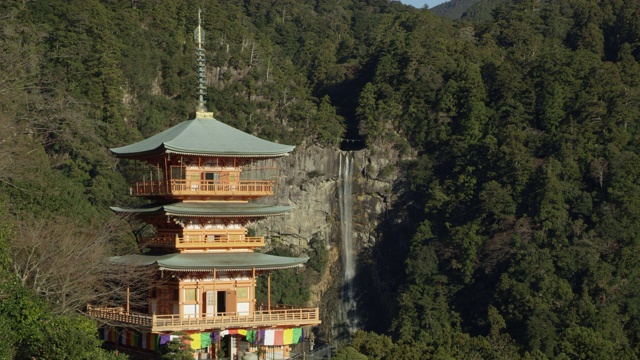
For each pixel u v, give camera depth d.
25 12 146.25
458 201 149.00
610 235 131.88
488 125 158.62
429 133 164.50
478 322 125.69
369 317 158.62
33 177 85.44
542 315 118.25
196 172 71.56
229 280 70.88
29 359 51.97
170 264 67.06
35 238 72.69
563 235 132.88
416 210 160.38
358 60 193.88
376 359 83.44
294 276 155.25
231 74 175.25
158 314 72.19
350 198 165.00
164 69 169.25
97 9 159.38
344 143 176.25
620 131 147.00
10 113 95.12
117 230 91.00
